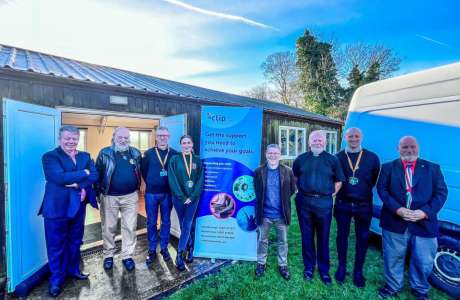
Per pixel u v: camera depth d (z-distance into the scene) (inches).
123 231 114.0
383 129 121.4
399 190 87.8
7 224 89.1
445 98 96.7
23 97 109.0
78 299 91.6
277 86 995.3
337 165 96.3
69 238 101.8
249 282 103.9
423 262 86.1
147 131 325.1
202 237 125.7
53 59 195.0
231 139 122.8
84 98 133.0
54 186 91.9
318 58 757.3
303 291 97.4
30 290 97.0
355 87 755.4
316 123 440.1
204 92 304.7
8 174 88.7
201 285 101.4
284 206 103.7
